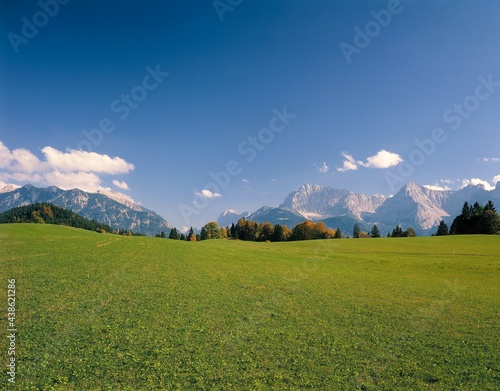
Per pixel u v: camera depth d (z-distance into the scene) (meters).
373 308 28.48
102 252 52.44
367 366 16.73
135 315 22.61
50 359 15.59
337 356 17.81
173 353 17.02
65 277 32.12
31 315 21.17
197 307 25.59
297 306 28.02
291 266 54.00
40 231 83.12
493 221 132.25
